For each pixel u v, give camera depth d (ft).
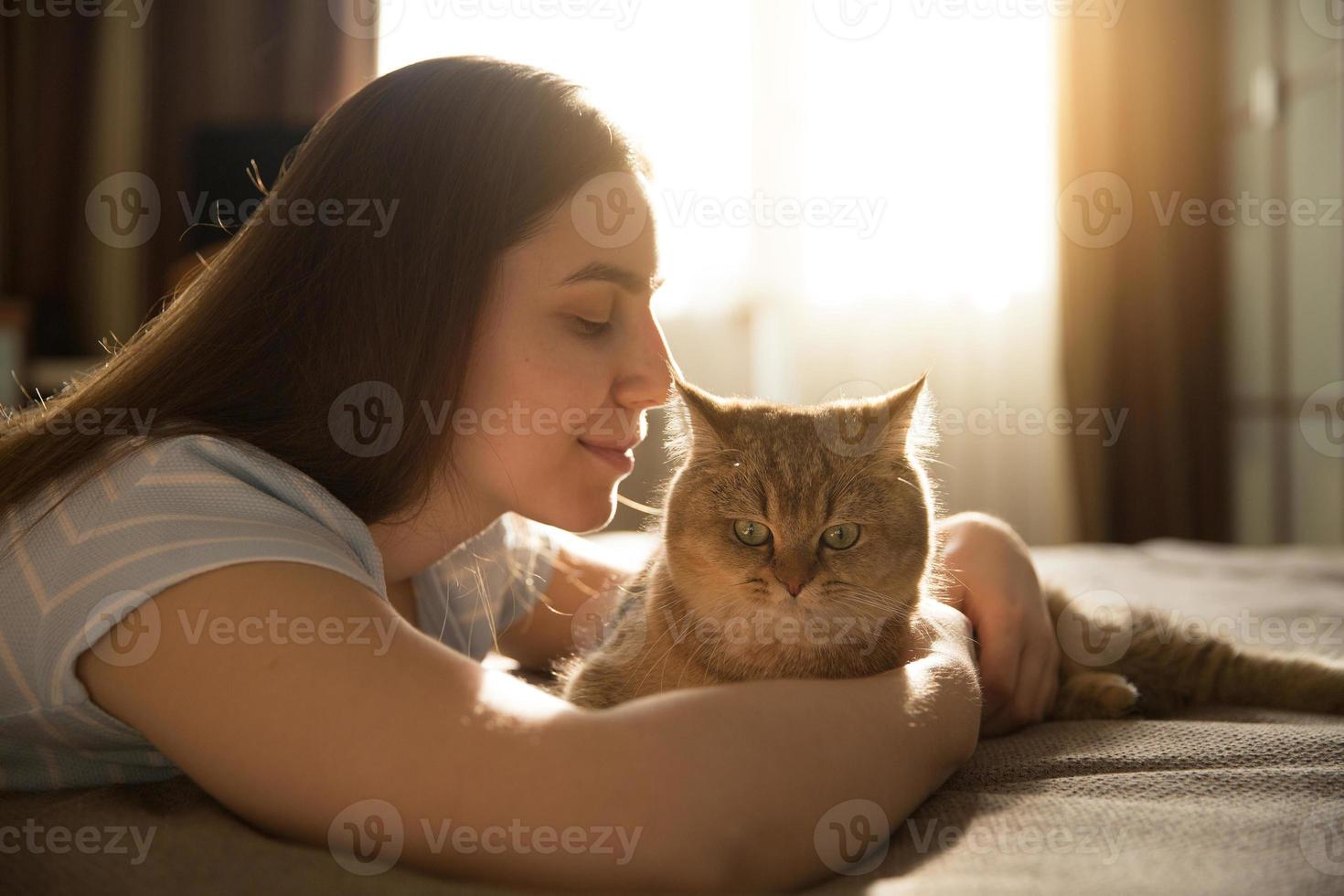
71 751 3.56
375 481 3.87
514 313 4.02
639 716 2.95
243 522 3.22
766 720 3.04
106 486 3.41
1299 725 5.09
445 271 3.85
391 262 3.86
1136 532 18.06
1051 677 5.22
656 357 4.57
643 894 2.68
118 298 18.03
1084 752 4.22
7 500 3.53
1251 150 16.78
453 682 2.93
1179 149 17.90
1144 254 17.99
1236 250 17.37
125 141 17.79
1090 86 17.94
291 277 3.94
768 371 18.60
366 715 2.79
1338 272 14.20
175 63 17.67
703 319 18.34
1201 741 4.27
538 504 4.30
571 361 4.13
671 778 2.77
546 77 4.44
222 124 15.78
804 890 2.88
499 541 5.68
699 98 18.12
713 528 5.37
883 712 3.36
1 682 3.26
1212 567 9.37
